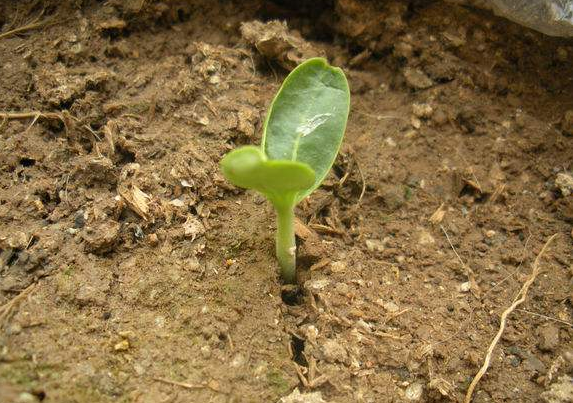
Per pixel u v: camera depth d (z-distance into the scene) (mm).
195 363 182
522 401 193
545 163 249
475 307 211
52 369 173
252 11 272
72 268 194
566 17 237
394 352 196
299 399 180
